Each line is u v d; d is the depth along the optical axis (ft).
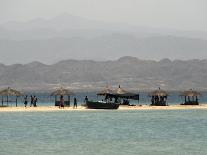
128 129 633.61
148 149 467.93
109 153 446.60
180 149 467.93
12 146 483.92
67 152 450.30
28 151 454.40
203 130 623.77
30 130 619.26
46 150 460.14
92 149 467.11
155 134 582.76
